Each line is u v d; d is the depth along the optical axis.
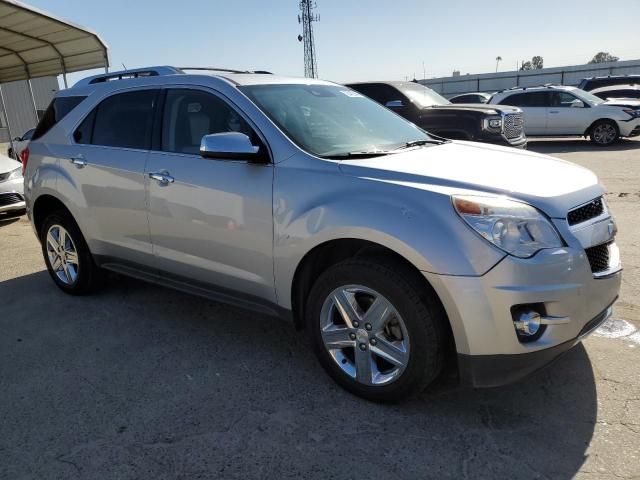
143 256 4.12
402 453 2.63
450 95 40.41
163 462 2.62
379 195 2.85
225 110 3.62
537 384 3.17
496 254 2.56
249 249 3.39
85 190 4.39
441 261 2.61
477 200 2.65
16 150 15.20
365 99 4.49
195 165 3.63
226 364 3.58
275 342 3.89
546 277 2.59
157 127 3.98
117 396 3.22
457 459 2.57
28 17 11.77
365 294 2.97
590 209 2.95
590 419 2.83
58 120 4.82
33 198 4.95
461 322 2.62
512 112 9.90
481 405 3.00
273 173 3.24
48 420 2.99
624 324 3.89
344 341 3.08
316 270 3.29
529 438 2.70
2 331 4.23
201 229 3.62
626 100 16.64
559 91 16.14
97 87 4.59
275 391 3.22
